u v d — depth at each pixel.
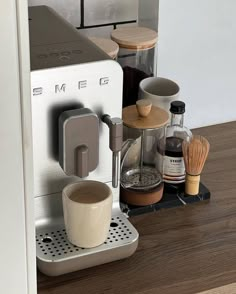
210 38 1.63
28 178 0.94
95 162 1.15
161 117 1.31
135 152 1.35
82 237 1.16
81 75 1.11
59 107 1.12
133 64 1.47
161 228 1.30
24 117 0.90
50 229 1.22
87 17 1.52
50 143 1.15
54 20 1.29
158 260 1.23
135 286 1.17
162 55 1.60
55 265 1.15
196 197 1.37
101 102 1.15
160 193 1.34
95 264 1.19
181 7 1.55
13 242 0.97
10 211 0.94
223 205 1.38
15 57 0.86
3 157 0.91
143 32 1.47
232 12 1.62
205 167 1.51
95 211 1.14
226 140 1.64
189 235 1.29
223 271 1.21
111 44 1.39
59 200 1.21
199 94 1.69
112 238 1.20
